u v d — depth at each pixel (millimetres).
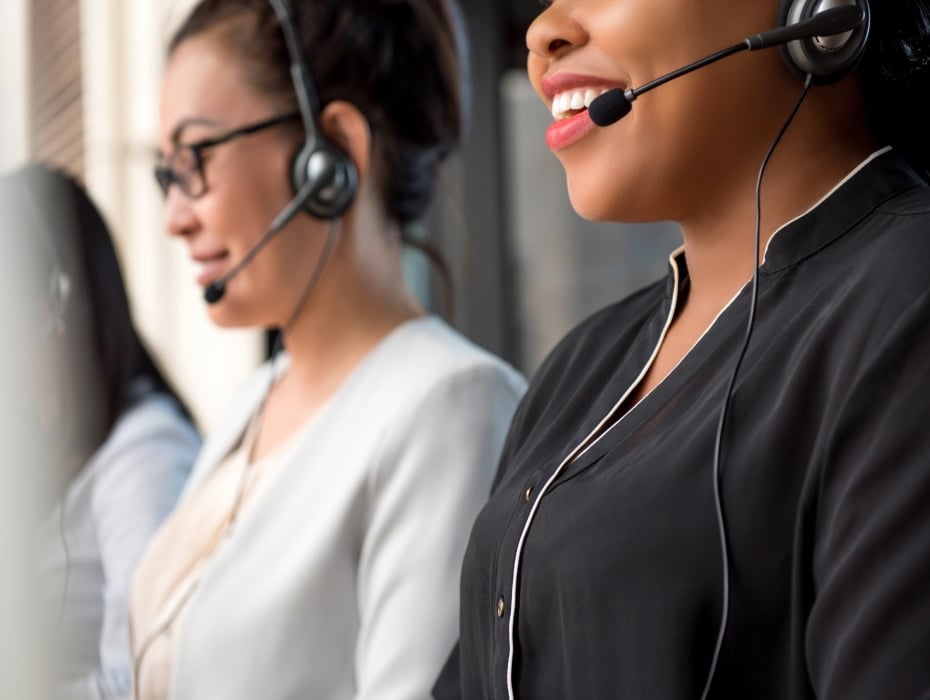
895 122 927
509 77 3092
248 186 1533
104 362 2115
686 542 799
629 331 1063
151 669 1444
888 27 907
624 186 919
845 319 786
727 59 883
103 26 3215
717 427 818
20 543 607
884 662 678
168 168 1584
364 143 1564
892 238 800
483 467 1379
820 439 761
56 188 2164
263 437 1619
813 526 765
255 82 1554
